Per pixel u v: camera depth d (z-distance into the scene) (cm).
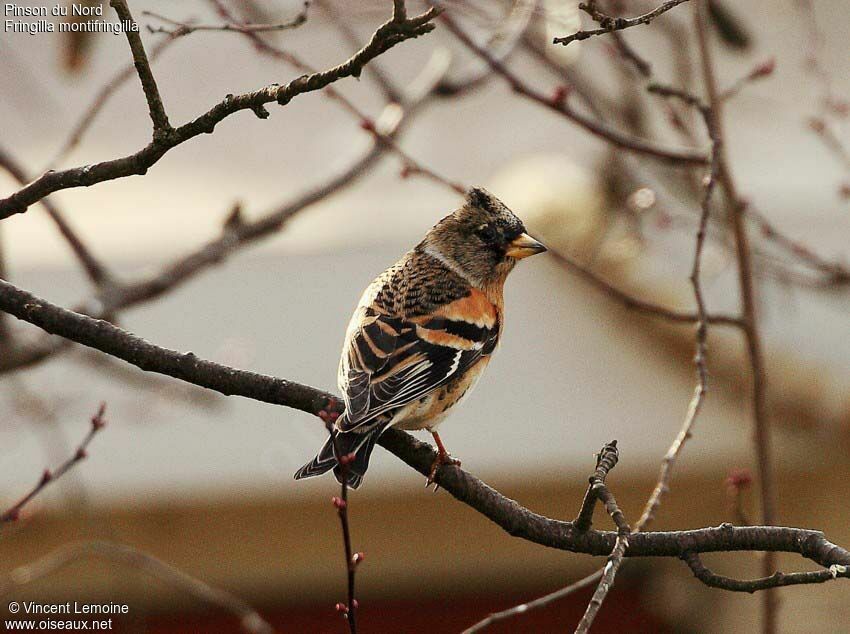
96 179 571
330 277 1246
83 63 973
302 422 1159
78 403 1130
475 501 625
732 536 589
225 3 945
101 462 1115
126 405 1130
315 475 649
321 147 1405
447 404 792
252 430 1148
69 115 1327
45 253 1255
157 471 1112
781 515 1111
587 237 1227
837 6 1426
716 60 1378
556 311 1220
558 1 988
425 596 1202
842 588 1066
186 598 1143
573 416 1151
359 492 1123
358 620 1205
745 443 1118
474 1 1034
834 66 1345
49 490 1094
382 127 1059
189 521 1118
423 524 1134
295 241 1301
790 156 1341
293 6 1100
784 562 1088
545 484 1131
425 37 1476
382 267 1260
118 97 1351
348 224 1326
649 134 1156
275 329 1209
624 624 1211
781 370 1112
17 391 1072
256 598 1171
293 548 1130
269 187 1366
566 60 1054
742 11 1420
